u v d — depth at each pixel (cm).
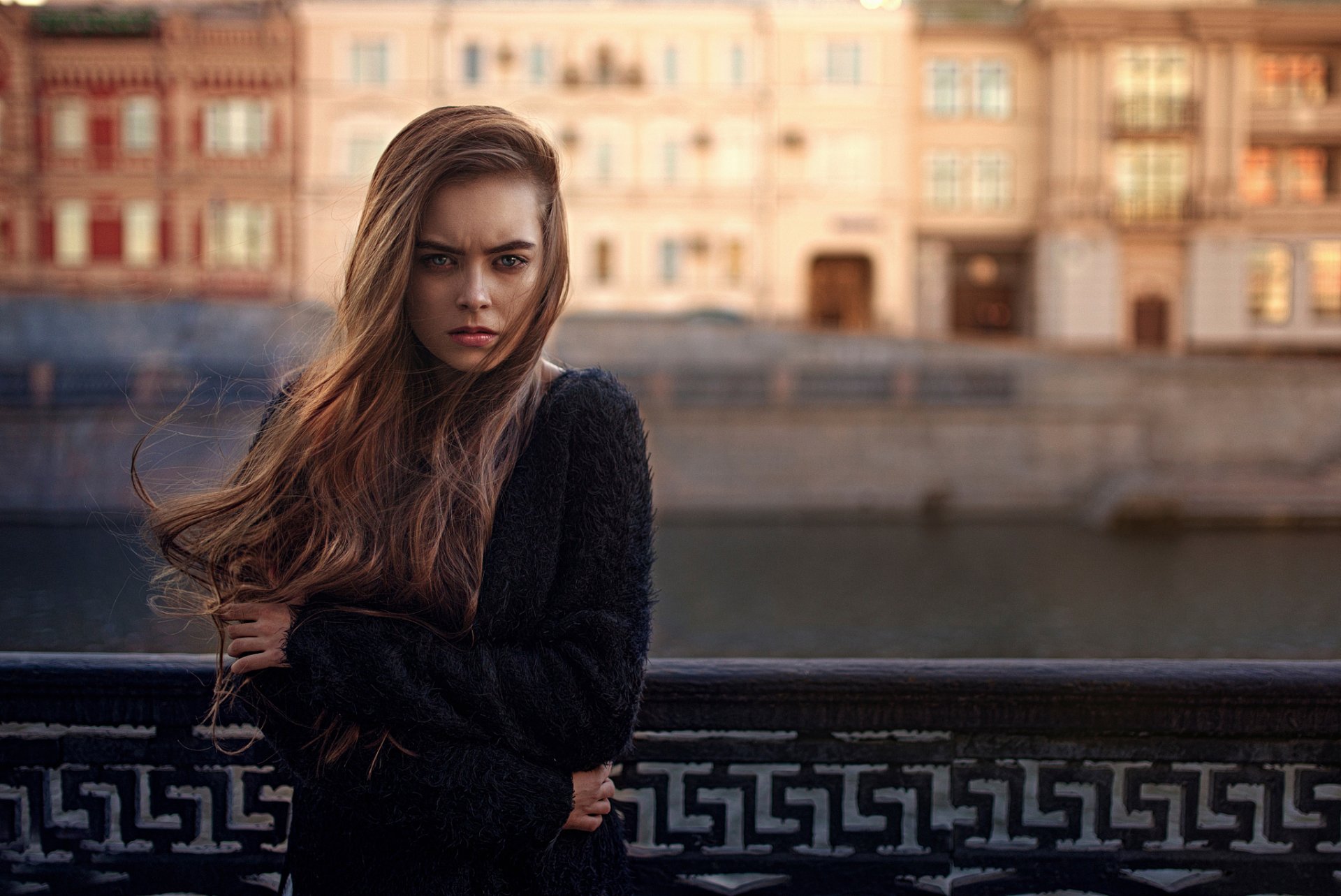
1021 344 2686
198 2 3481
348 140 3497
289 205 3475
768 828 182
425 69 3488
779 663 177
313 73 3475
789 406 2272
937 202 3691
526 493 116
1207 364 2459
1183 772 179
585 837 121
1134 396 2386
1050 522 2209
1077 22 3500
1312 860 177
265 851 179
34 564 1484
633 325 2734
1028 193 3669
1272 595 1356
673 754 180
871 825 181
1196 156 3597
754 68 3550
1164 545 1886
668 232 3584
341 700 108
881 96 3531
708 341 2733
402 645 110
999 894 179
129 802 179
